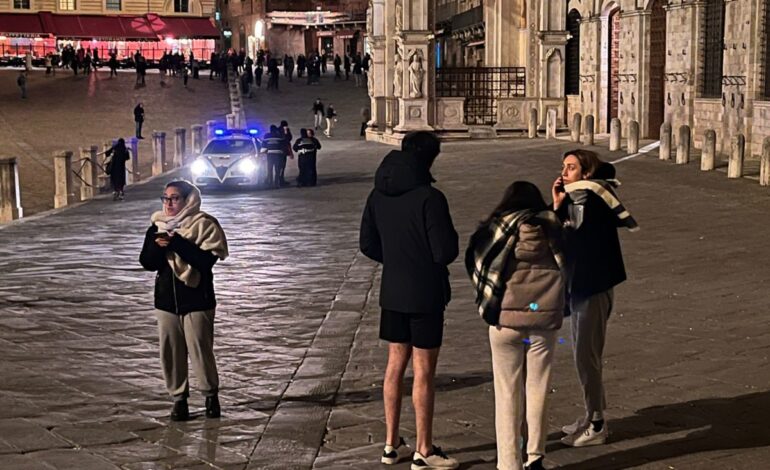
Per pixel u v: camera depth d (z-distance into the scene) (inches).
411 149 285.0
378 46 1811.0
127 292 541.0
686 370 374.0
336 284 557.6
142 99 2236.7
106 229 788.0
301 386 367.6
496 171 1110.4
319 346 423.8
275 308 499.8
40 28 3004.4
